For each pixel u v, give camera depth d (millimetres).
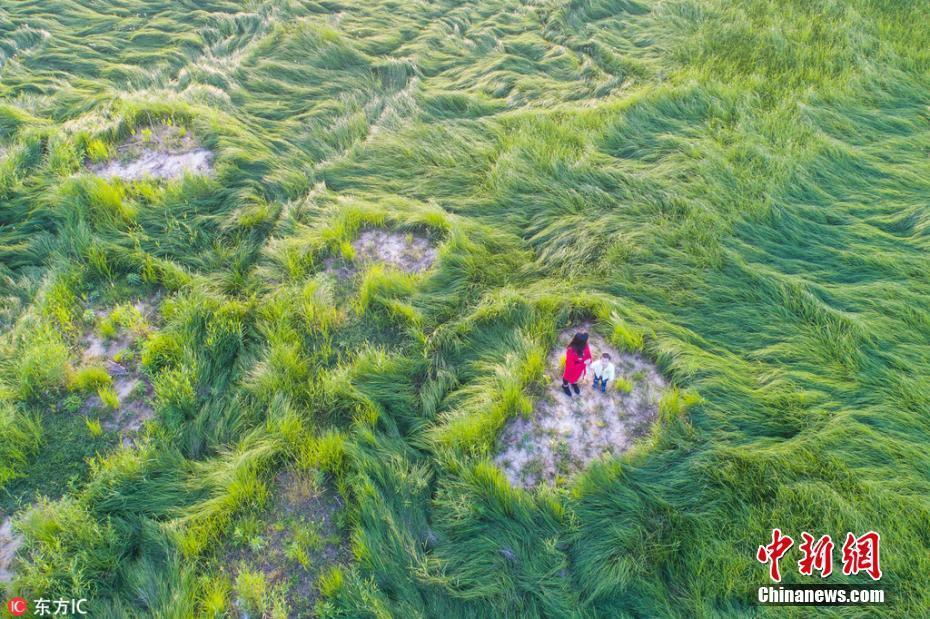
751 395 7344
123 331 8227
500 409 7199
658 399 7551
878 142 10852
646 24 13984
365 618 5680
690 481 6641
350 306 8578
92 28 13719
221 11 14562
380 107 12023
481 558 6164
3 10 13828
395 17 14445
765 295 8492
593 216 9680
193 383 7555
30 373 7309
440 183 10469
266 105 12039
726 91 11680
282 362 7684
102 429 7152
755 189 9812
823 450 6797
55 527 6027
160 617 5520
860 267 8859
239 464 6629
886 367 7621
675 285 8719
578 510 6414
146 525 6215
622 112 11484
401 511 6496
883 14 13922
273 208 9977
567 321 8453
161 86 12453
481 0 15109
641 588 5926
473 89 12461
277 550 6219
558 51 13328
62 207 9461
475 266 9023
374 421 7227
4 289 8703
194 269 9125
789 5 14133
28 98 11797
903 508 6277
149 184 10102
